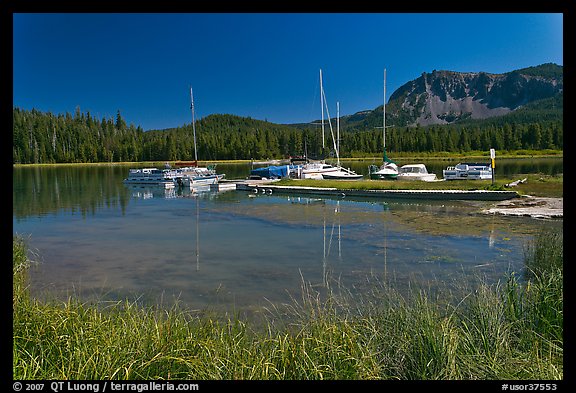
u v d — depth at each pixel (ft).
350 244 39.70
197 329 16.76
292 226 50.75
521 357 13.99
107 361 12.87
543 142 293.64
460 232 43.83
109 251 38.68
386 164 114.52
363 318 17.63
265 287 26.96
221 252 37.50
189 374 13.03
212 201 81.00
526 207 58.08
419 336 14.24
